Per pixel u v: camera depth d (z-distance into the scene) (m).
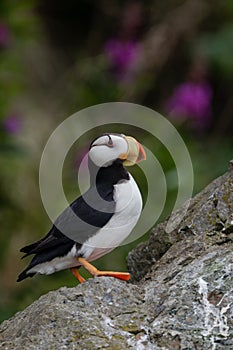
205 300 5.82
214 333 5.59
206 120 13.73
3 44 13.96
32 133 16.06
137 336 5.65
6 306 11.87
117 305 6.00
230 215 6.79
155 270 6.68
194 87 13.55
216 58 15.02
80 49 18.27
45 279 12.08
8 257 14.24
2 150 13.15
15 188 14.86
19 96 15.95
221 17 15.83
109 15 17.38
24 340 5.80
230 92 15.83
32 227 14.70
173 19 15.71
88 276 11.33
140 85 14.88
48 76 17.56
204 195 7.44
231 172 7.41
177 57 15.77
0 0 13.93
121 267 11.11
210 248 6.55
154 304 5.98
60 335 5.72
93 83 14.63
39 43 17.55
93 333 5.69
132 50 14.48
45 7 18.56
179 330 5.65
